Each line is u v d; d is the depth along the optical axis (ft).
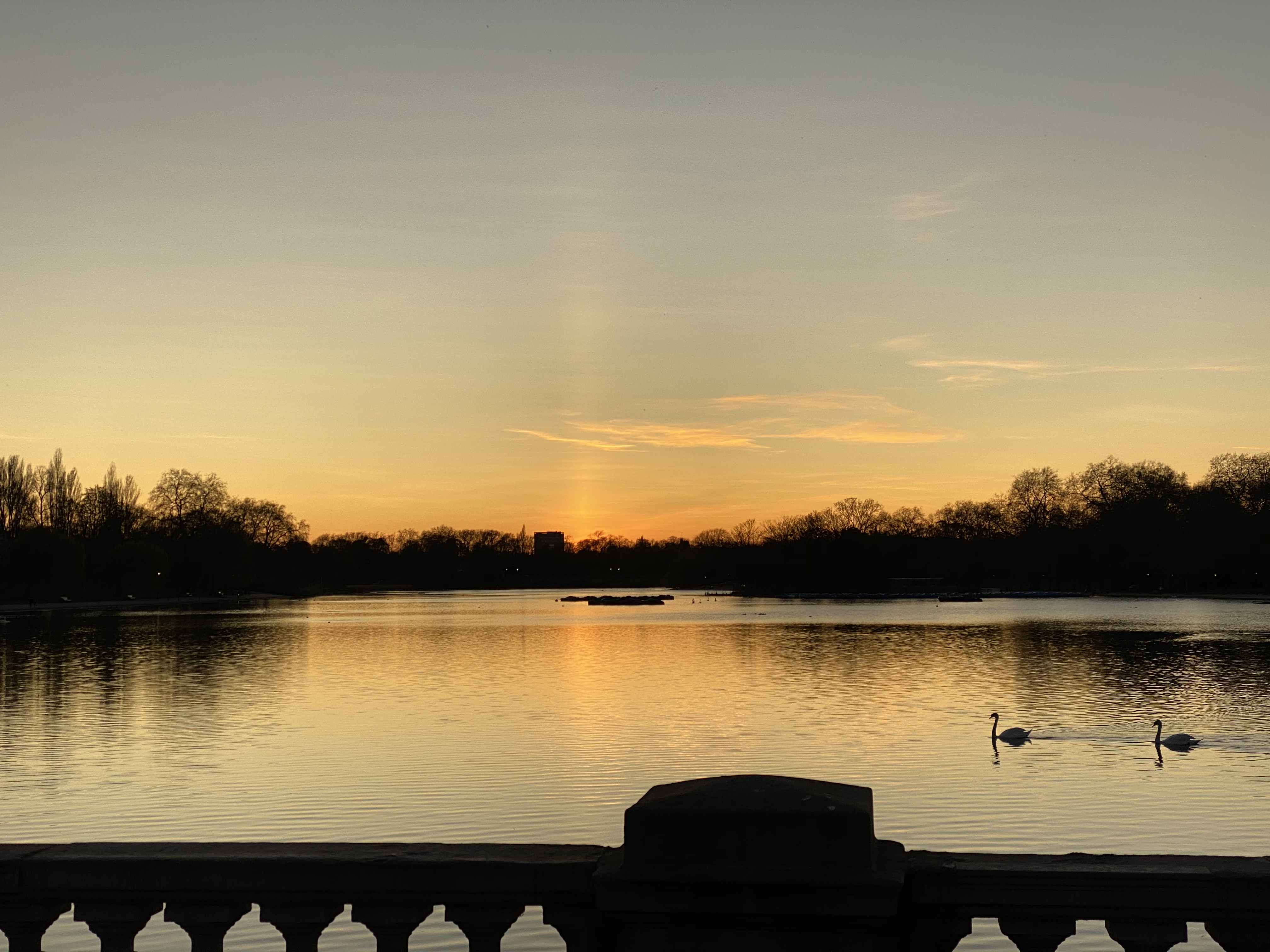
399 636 447.01
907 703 214.28
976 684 248.11
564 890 27.25
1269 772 142.10
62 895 28.02
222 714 204.33
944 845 108.68
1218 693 229.04
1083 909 26.30
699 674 275.18
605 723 188.44
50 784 139.13
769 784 26.96
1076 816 119.34
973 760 151.12
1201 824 115.96
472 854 28.09
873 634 428.56
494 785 135.33
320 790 133.49
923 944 27.25
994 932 79.20
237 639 421.59
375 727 186.39
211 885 27.81
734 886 25.64
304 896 27.81
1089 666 287.89
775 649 356.38
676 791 27.14
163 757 157.58
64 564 639.76
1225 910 25.86
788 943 25.93
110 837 112.57
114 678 271.08
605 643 401.08
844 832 25.61
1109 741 167.63
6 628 480.23
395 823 116.98
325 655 342.85
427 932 77.10
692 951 26.20
